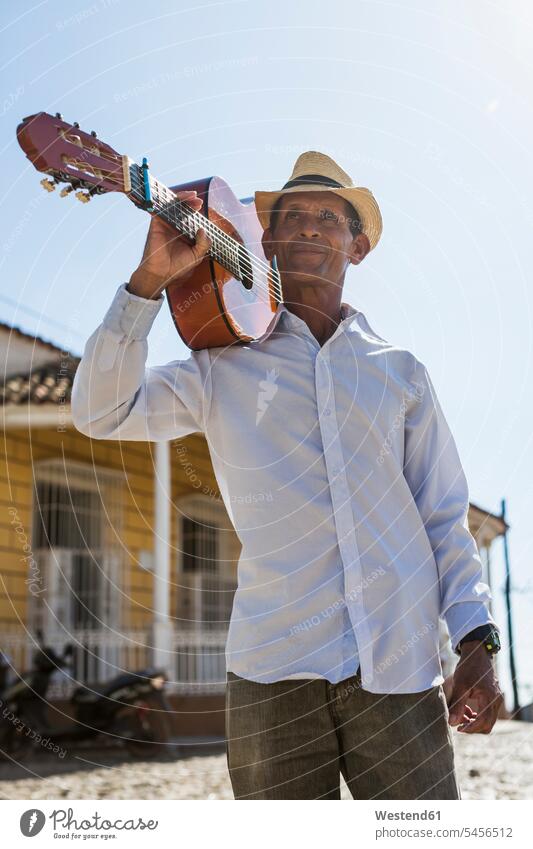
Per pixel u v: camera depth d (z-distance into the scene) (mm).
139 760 7441
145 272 1854
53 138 1690
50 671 7672
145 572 10305
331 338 2033
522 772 5953
